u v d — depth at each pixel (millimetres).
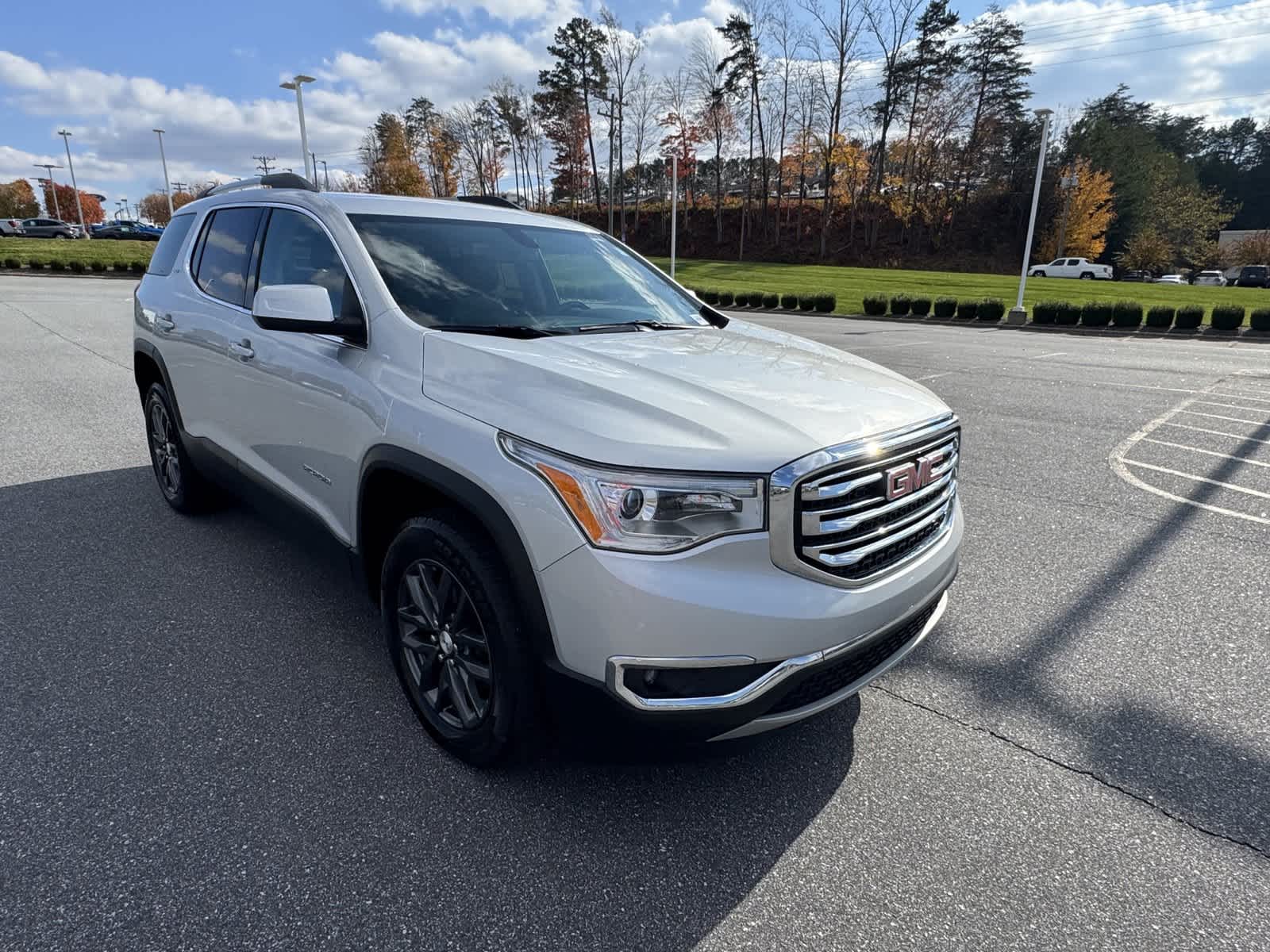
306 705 2795
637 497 1896
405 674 2648
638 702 1933
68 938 1806
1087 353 14820
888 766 2562
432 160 66188
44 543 4211
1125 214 60938
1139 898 2037
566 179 63469
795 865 2121
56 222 56406
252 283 3463
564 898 1983
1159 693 3008
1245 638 3439
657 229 66000
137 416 7199
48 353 10961
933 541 2525
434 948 1823
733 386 2318
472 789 2371
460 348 2445
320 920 1888
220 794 2318
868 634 2150
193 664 3053
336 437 2746
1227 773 2553
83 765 2432
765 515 1947
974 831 2268
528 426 2074
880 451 2137
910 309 24453
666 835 2217
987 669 3178
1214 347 16688
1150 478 5852
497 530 2070
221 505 4723
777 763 2561
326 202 3133
